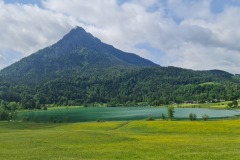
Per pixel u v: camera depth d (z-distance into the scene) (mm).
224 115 190000
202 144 46094
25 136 57750
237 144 44688
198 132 74250
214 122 91312
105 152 39875
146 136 61625
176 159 34344
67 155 38031
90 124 106062
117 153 39000
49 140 51938
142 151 40469
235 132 71188
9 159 35406
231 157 34062
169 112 155750
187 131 76625
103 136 58125
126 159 35188
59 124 115250
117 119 186375
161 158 35094
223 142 47844
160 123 92938
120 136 59406
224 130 74688
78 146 46062
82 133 62469
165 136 62188
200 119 156000
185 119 161125
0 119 182000
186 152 38750
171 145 45750
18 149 43062
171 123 92250
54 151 41125
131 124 94000
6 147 45094
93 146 46125
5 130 79938
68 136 56719
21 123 119062
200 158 34281
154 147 43938
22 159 35406
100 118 198750
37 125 109688
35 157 36562
